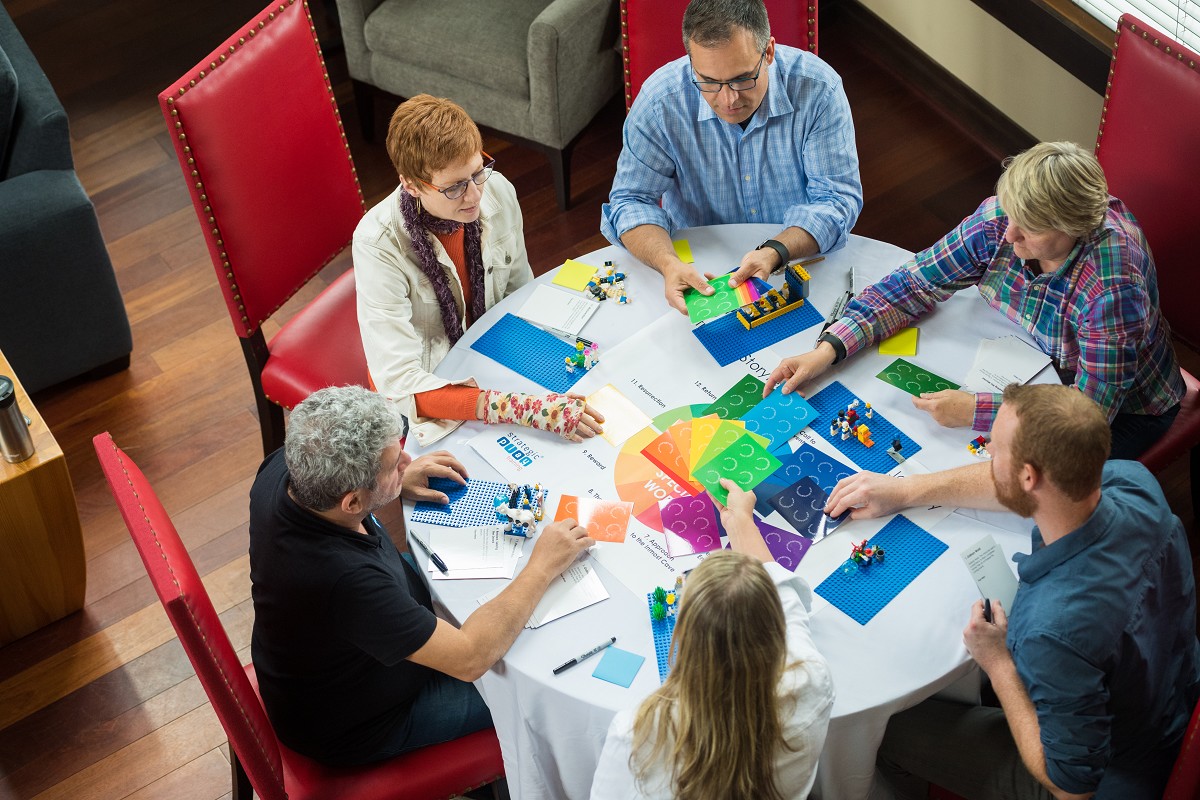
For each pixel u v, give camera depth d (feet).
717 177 9.18
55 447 8.64
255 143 8.69
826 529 6.85
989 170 12.80
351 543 6.47
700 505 7.02
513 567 6.86
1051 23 10.85
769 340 7.96
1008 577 6.57
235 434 11.12
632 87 9.80
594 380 7.78
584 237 12.69
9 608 9.37
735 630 5.02
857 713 6.07
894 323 7.84
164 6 15.67
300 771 7.09
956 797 7.44
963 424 7.27
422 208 8.14
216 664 6.26
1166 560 6.14
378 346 8.13
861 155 13.14
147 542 6.17
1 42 11.12
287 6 8.76
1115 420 8.20
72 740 9.11
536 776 6.84
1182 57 7.69
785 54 8.57
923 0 13.02
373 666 6.83
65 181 10.55
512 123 12.41
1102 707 5.85
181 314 12.17
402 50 12.50
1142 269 7.23
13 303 10.55
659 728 5.36
